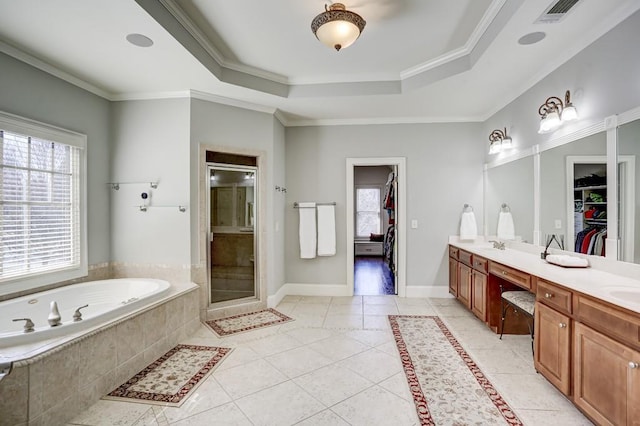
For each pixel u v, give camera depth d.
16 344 1.78
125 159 3.40
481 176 4.21
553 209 2.77
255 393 2.08
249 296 3.88
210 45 2.77
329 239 4.34
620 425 1.48
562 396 2.03
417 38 2.68
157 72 2.88
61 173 2.88
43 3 1.90
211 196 3.55
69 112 2.93
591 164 2.30
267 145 3.89
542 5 1.94
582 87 2.37
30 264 2.63
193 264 3.36
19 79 2.50
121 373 2.20
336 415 1.85
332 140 4.39
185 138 3.33
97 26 2.16
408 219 4.31
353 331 3.13
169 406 1.94
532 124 3.05
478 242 4.20
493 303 3.03
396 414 1.86
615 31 2.06
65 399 1.81
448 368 2.39
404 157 4.30
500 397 2.02
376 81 3.45
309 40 2.72
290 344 2.84
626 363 1.45
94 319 2.08
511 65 2.76
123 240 3.40
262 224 3.85
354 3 2.21
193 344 2.84
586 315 1.72
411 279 4.32
